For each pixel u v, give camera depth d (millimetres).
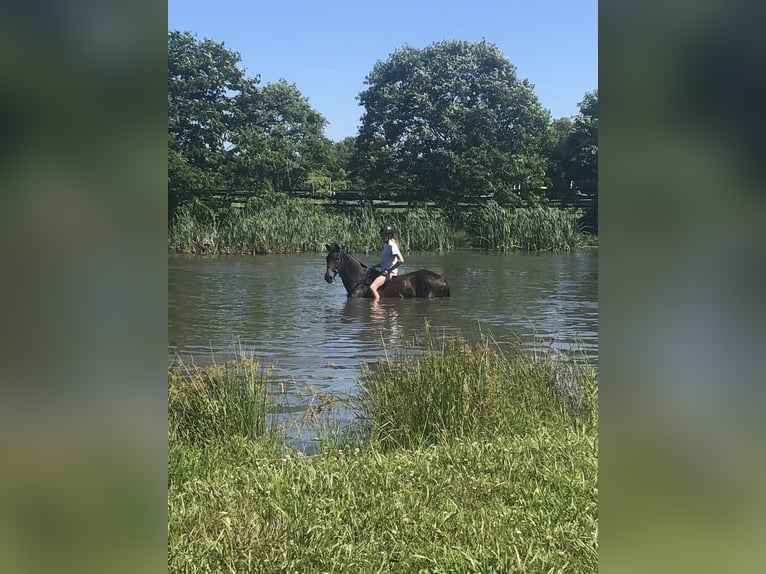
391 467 4801
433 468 4812
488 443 5410
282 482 4484
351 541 3604
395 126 54344
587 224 43875
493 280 21109
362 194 51156
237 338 11547
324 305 15594
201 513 3936
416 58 57406
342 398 7383
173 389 6301
